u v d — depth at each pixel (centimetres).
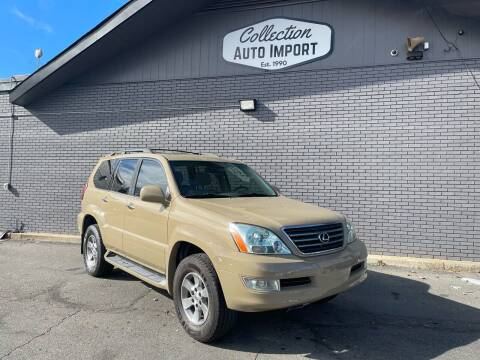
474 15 739
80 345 407
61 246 927
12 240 1004
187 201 466
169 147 934
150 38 955
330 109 821
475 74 742
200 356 386
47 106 1030
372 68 798
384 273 696
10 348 399
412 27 779
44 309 508
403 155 775
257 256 379
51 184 1024
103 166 680
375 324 469
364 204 796
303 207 476
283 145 849
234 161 608
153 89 950
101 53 947
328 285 398
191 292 429
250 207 450
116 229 583
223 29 902
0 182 1058
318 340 425
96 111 993
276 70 860
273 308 371
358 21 812
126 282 628
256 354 392
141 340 420
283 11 859
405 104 777
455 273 702
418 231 764
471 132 741
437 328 460
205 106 909
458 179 745
